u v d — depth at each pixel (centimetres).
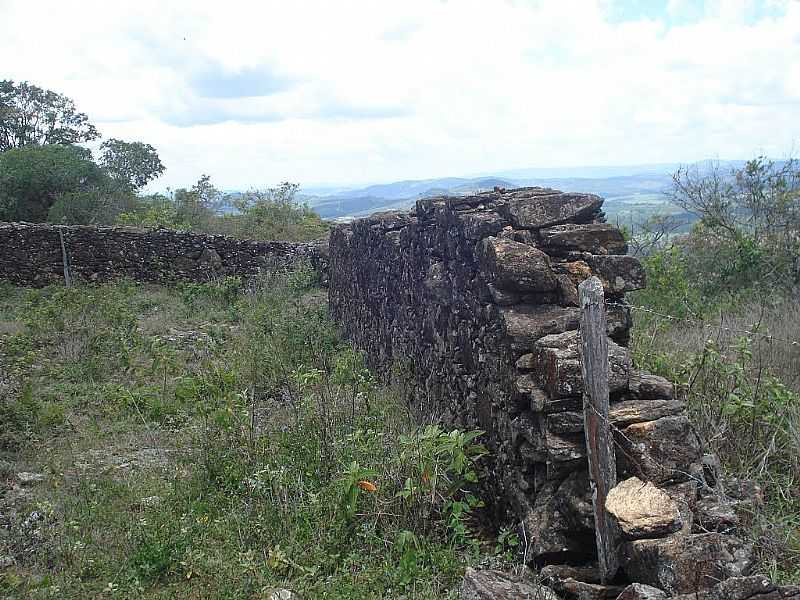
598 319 415
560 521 444
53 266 1728
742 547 358
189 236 1825
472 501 527
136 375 980
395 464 554
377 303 1012
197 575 491
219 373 834
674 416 433
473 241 596
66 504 584
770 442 551
